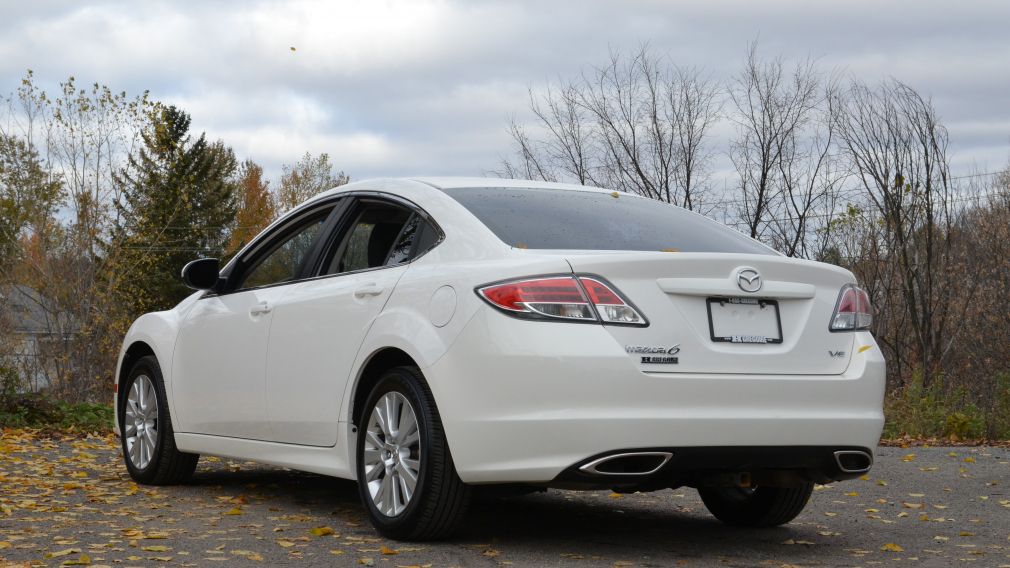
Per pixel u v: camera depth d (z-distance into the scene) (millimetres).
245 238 64000
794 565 4402
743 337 4301
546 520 5539
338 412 4984
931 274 22375
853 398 4449
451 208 4812
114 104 22656
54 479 6793
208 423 6035
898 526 5676
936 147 22047
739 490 5551
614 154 24047
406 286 4695
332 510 5609
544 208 4938
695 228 5164
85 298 21734
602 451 4023
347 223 5418
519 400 4109
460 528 4824
